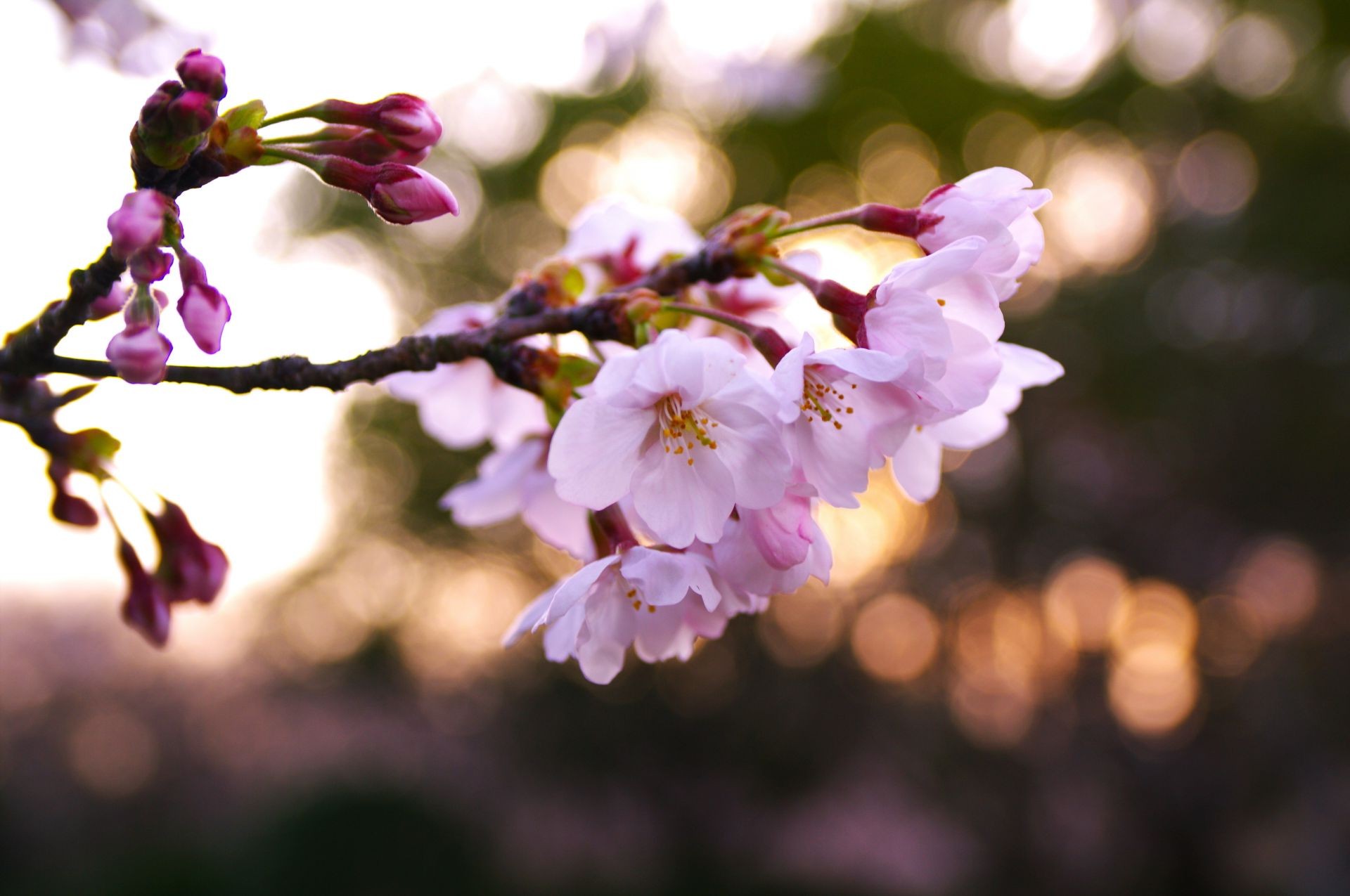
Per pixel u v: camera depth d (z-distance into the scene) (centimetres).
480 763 1575
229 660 1942
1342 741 1332
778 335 133
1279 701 1372
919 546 1569
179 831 1410
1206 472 1364
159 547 164
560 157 1466
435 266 1490
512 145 1467
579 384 136
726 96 602
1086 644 1576
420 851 988
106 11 280
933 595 1555
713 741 1433
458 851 1011
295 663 1766
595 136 1456
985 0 1463
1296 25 1352
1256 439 1328
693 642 156
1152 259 1398
